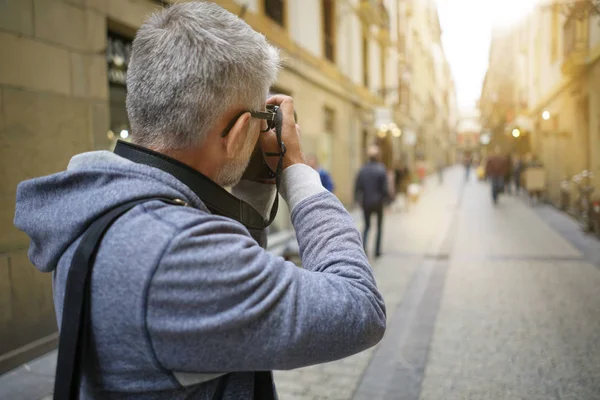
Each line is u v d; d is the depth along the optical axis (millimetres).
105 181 686
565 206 8562
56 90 3707
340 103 12250
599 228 6391
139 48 743
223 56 715
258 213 898
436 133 21906
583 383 2387
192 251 618
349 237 805
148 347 608
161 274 600
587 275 4641
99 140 4137
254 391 815
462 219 9930
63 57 3773
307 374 3016
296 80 9258
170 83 708
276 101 924
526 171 11531
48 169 3617
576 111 7102
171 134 731
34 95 3508
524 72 7629
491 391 2463
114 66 4648
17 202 732
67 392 630
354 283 742
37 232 695
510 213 10484
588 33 5574
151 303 598
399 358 3105
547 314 3562
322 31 10805
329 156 11562
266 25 7695
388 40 14570
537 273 4938
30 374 3129
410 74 13883
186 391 679
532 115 9719
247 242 690
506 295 4250
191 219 647
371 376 2902
